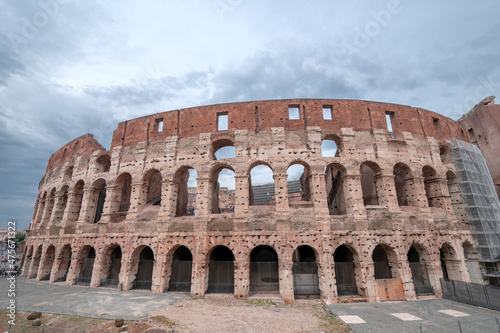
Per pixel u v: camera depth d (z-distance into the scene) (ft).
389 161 117.80
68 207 143.43
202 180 116.67
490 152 161.58
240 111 125.29
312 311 85.40
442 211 118.73
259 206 109.81
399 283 101.40
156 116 135.33
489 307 86.99
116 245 124.16
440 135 136.56
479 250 118.62
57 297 98.78
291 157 115.14
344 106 125.39
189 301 94.48
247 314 80.64
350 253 122.83
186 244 109.60
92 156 144.25
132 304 89.51
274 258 133.90
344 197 124.47
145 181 128.06
